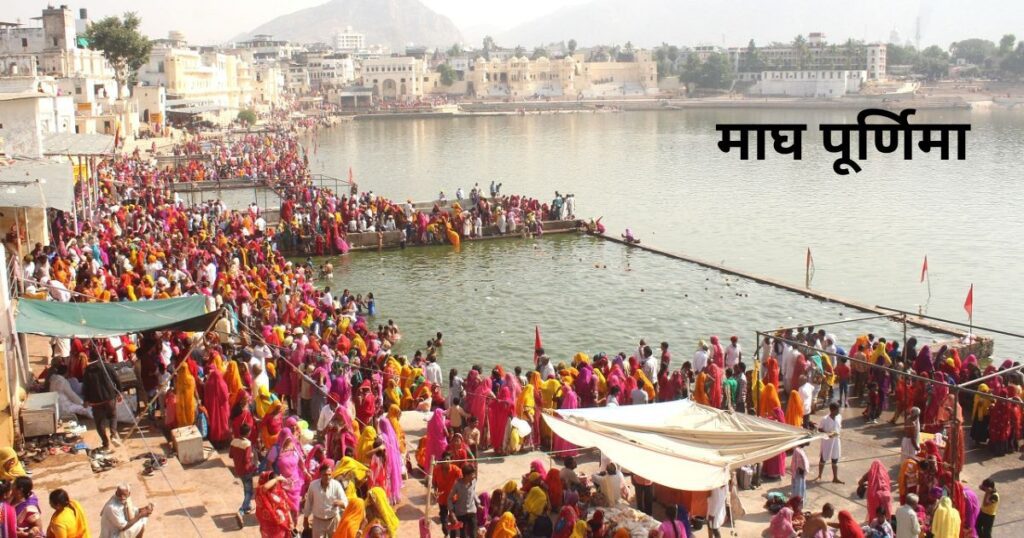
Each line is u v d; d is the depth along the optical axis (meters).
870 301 47.31
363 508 16.27
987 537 19.50
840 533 17.30
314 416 25.45
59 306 23.66
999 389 24.17
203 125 145.38
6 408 19.14
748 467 21.84
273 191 81.00
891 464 23.56
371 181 100.94
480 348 38.41
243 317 34.00
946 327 41.53
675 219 72.81
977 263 55.84
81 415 21.92
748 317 43.16
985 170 105.69
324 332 33.44
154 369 23.53
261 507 16.45
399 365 28.03
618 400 25.64
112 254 39.53
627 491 19.67
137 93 129.25
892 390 28.03
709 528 19.19
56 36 107.88
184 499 18.59
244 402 19.30
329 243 56.12
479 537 17.08
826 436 19.00
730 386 26.72
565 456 22.58
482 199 62.62
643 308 44.66
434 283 49.62
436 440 21.41
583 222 63.47
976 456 24.00
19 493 14.35
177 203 61.69
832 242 62.69
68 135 47.53
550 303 45.53
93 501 17.58
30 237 35.84
